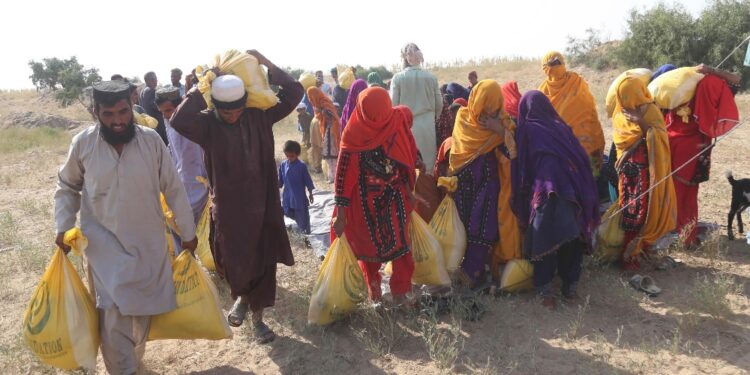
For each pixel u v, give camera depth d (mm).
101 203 3705
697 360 4023
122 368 3822
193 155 5699
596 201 4777
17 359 4422
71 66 35125
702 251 5863
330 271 4531
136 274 3764
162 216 3945
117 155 3666
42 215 9031
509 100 5949
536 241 4652
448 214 5066
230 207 4234
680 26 26094
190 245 4133
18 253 6938
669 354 4105
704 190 8086
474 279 5129
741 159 9969
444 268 4918
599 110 16969
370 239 4633
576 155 4715
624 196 5422
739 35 25375
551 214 4609
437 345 4359
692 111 5609
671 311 4711
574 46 29094
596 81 26609
